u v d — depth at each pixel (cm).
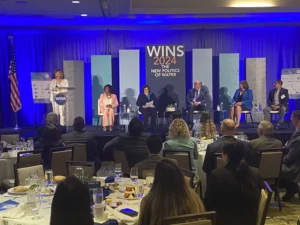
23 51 1062
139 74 1032
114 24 1037
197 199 240
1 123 1068
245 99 958
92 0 754
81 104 1047
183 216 224
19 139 696
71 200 194
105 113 940
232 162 289
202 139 591
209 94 1023
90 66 1067
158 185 235
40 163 434
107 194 322
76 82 1043
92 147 559
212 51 1059
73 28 1055
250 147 464
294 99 1061
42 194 324
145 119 942
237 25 1048
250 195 282
